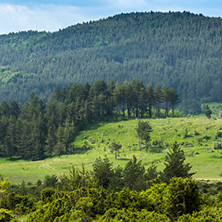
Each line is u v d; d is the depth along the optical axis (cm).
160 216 4628
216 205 4903
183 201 4900
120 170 9100
